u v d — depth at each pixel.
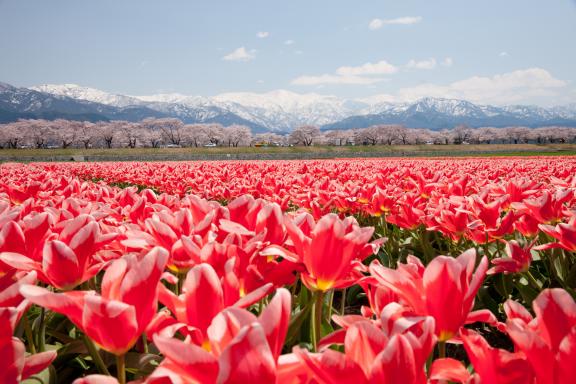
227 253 1.52
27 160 69.69
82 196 4.71
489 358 0.98
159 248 1.18
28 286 1.07
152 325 1.20
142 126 130.00
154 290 1.16
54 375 1.70
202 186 7.03
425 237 4.14
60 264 1.51
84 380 0.96
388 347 0.85
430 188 5.54
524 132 138.38
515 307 1.26
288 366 0.89
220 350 0.90
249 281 1.50
